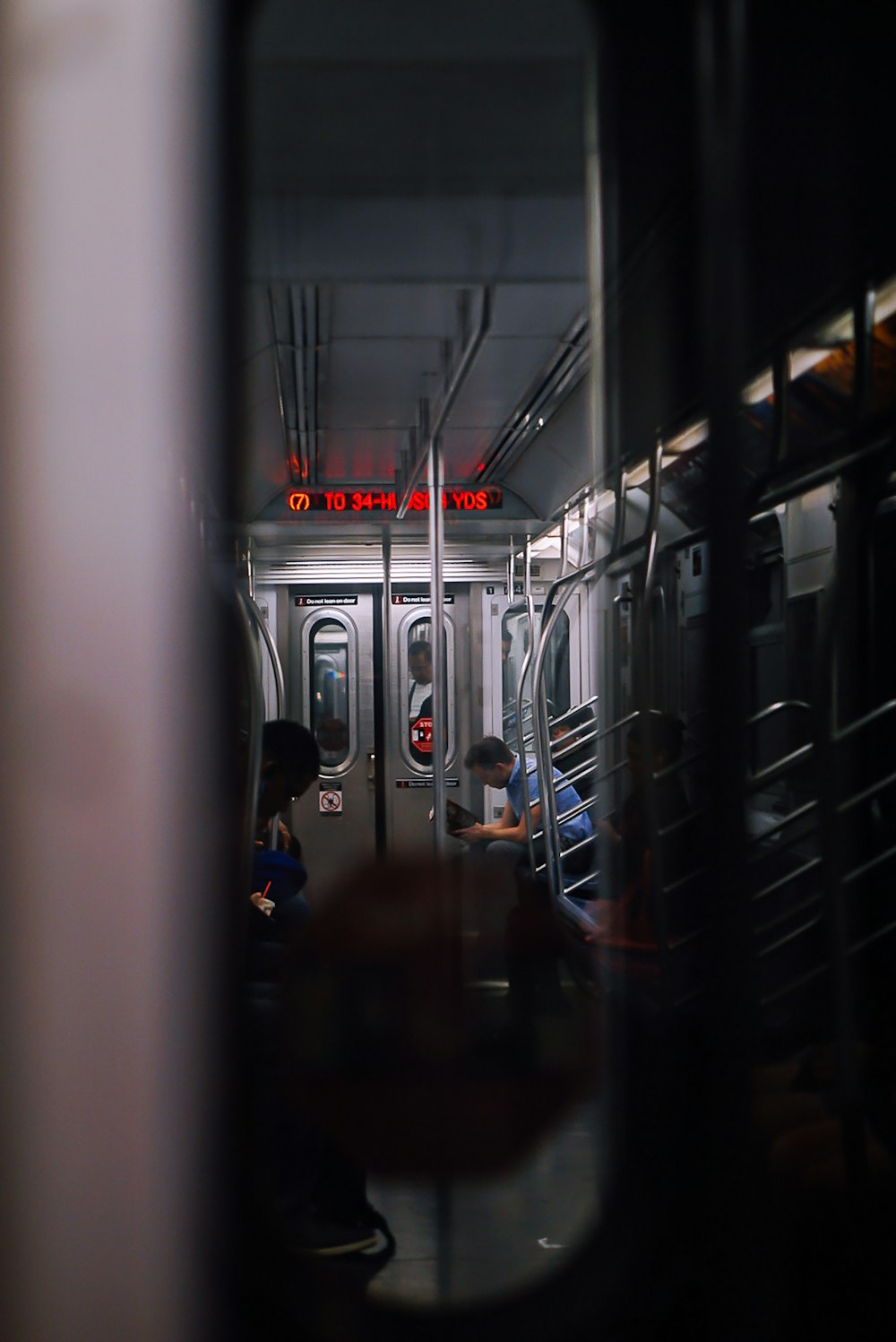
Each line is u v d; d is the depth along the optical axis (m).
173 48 1.39
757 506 1.88
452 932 1.81
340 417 2.74
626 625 3.00
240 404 1.61
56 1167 1.34
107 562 1.35
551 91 1.83
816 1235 1.79
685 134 1.83
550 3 1.83
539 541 4.31
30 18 1.36
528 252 1.92
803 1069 1.90
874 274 1.82
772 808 2.21
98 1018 1.34
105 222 1.36
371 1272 1.65
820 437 1.85
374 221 1.86
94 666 1.34
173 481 1.38
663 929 1.88
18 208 1.35
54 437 1.34
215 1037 1.42
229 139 1.65
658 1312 1.75
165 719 1.37
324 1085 1.74
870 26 1.82
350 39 1.78
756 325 1.81
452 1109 1.75
